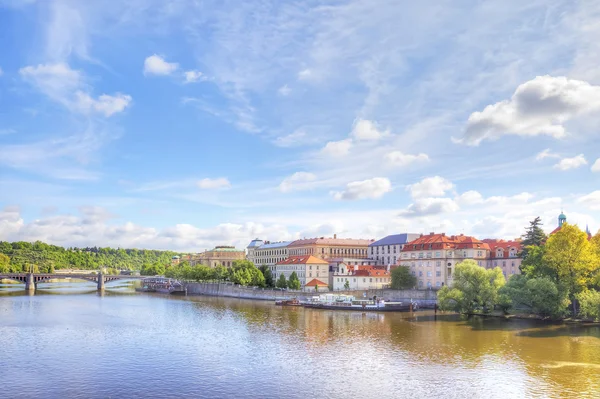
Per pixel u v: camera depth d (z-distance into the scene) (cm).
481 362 8625
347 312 17400
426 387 7175
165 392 6975
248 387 7194
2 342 10294
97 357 9000
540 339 10788
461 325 13275
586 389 7062
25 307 17975
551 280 13650
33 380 7494
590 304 12344
